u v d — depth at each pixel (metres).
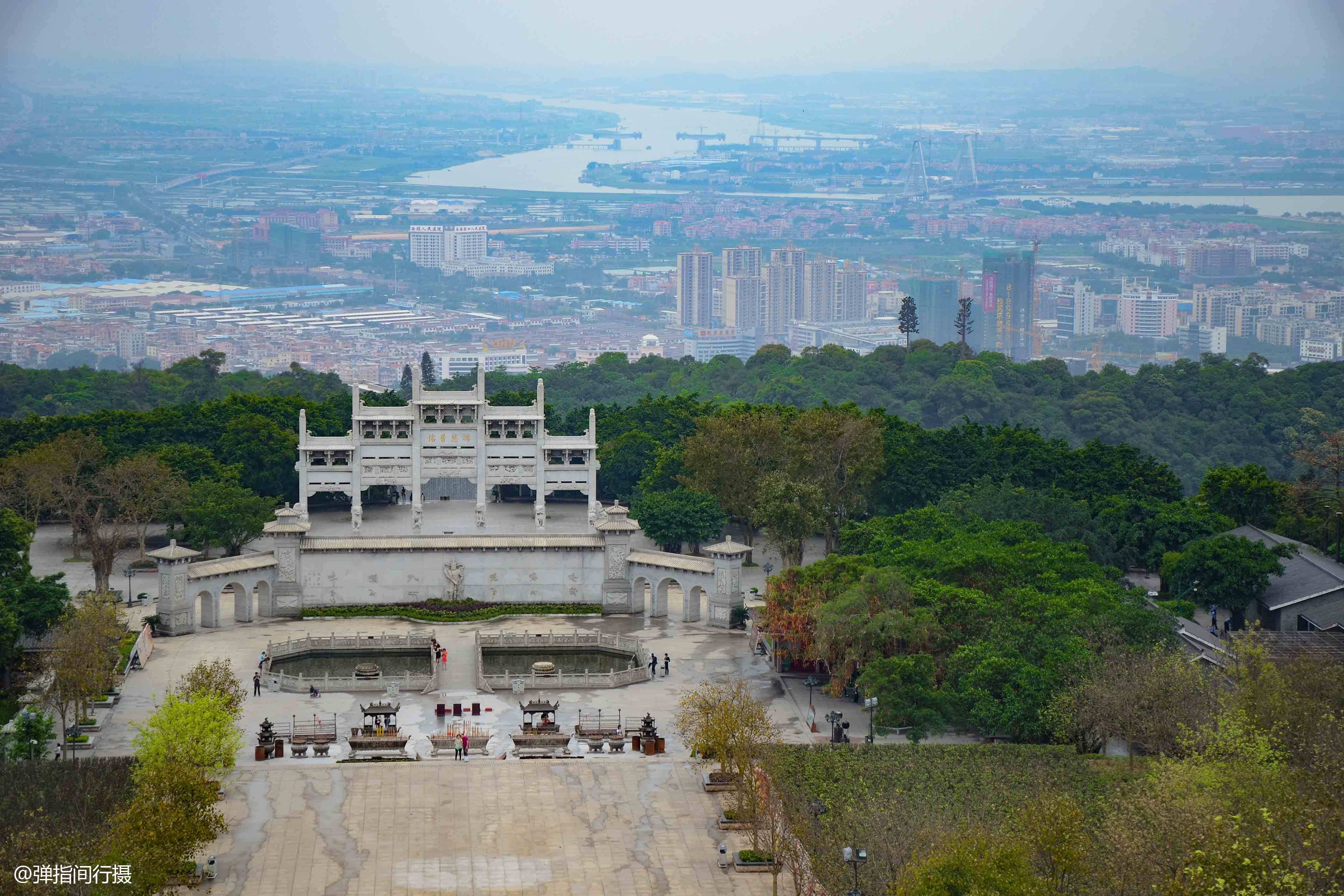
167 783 128.62
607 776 154.25
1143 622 171.75
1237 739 135.00
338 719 173.12
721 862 134.38
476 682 187.50
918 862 118.75
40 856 121.75
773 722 172.62
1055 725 158.88
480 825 142.12
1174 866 116.38
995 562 188.62
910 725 165.88
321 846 137.00
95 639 162.62
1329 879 113.00
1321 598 198.00
